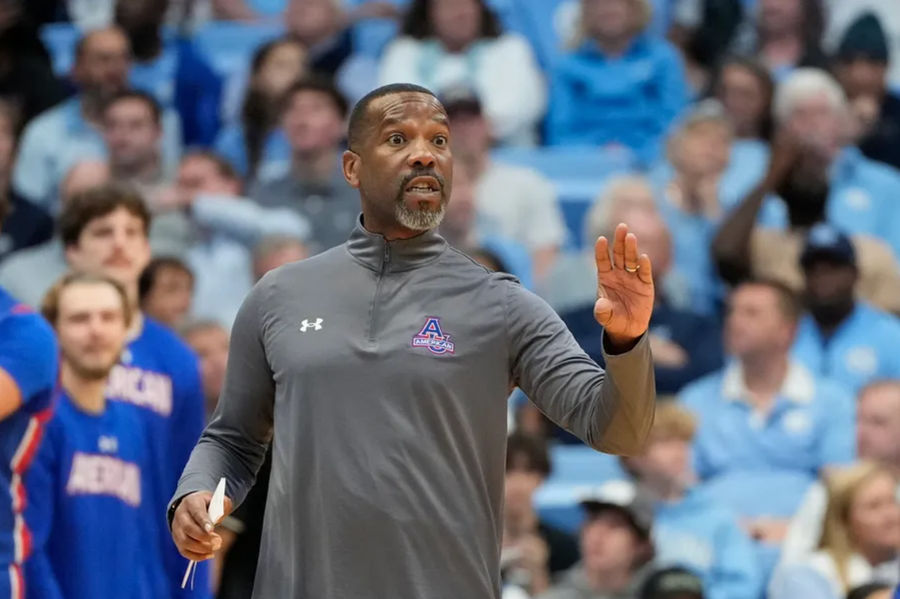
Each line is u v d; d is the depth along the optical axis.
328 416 11.65
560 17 39.91
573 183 34.88
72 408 17.72
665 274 29.52
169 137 34.78
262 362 12.20
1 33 36.66
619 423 11.07
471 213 30.28
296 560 11.62
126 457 18.09
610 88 36.00
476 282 11.97
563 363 11.62
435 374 11.64
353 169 12.19
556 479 28.64
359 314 11.87
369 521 11.46
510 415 27.70
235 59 40.25
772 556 25.34
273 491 11.88
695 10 39.44
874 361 28.72
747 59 35.16
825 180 31.39
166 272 24.36
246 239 29.69
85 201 19.98
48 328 15.47
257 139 34.78
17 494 15.54
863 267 30.48
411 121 11.90
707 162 31.91
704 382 28.03
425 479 11.54
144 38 38.50
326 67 37.09
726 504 26.61
